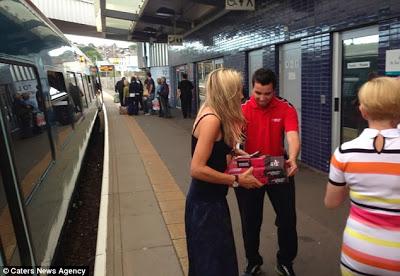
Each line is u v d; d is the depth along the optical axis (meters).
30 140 3.34
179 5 13.94
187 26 16.78
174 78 21.69
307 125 7.39
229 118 2.37
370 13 5.46
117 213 5.42
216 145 2.38
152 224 4.98
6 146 2.51
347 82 6.31
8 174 2.49
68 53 7.88
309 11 6.96
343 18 6.04
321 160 7.02
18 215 2.51
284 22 7.89
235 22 10.82
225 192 2.51
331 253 3.95
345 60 6.32
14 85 3.12
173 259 4.03
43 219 3.30
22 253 2.52
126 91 20.53
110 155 9.51
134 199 6.02
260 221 3.47
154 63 26.94
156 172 7.73
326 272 3.61
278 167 2.57
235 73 2.41
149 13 15.52
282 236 3.34
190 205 2.48
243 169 2.56
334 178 2.07
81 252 4.88
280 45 8.36
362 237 1.95
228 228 2.46
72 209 6.09
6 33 3.05
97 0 14.95
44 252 3.15
